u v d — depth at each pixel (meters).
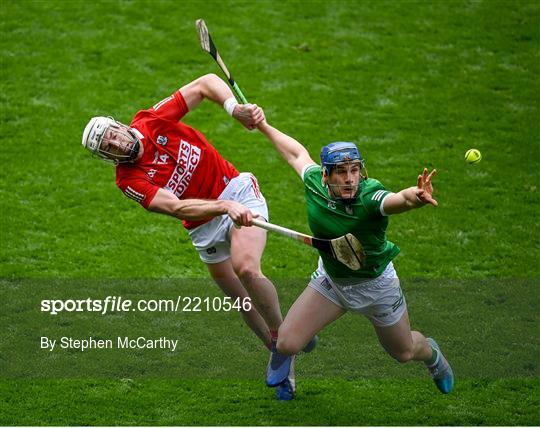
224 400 25.48
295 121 40.81
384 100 42.38
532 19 47.66
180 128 24.95
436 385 25.53
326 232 22.78
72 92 42.22
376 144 39.44
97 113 40.88
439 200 36.25
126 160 23.97
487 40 46.31
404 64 44.72
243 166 38.12
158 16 47.59
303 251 33.59
